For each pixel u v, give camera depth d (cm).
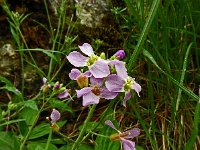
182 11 19
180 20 19
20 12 19
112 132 16
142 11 18
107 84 12
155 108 18
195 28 20
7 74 18
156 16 18
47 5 20
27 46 19
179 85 15
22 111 17
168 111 18
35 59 19
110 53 20
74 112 18
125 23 21
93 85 12
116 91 12
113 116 18
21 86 18
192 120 18
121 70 12
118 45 20
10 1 19
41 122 18
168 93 18
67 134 18
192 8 20
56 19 20
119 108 19
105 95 12
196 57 19
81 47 12
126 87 12
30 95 18
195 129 13
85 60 12
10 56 19
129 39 20
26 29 19
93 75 11
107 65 11
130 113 18
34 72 19
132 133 13
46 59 19
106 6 21
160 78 19
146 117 18
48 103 18
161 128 18
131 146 12
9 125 17
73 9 20
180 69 19
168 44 19
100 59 12
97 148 15
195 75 20
